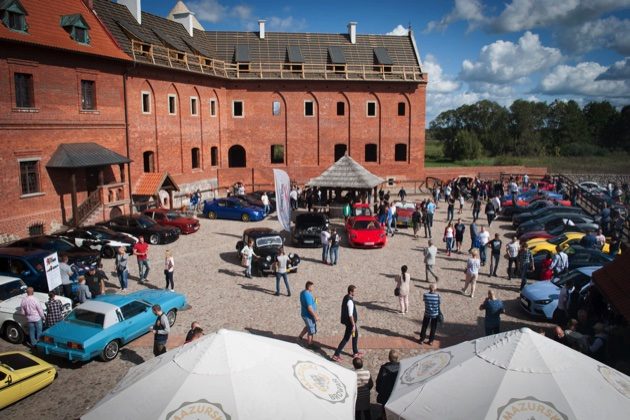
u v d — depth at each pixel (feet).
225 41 148.25
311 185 101.91
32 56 78.74
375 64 149.79
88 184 93.04
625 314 35.17
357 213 94.68
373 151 151.84
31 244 66.90
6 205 75.72
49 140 82.94
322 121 144.97
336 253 71.05
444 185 146.82
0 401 34.40
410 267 70.18
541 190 123.54
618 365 34.17
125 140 101.65
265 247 68.74
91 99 92.79
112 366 41.34
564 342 38.09
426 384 22.70
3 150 74.84
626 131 326.65
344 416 21.68
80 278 50.44
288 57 145.79
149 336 47.09
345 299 41.22
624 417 19.67
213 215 107.04
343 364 41.01
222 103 140.05
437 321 44.65
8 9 75.31
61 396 36.70
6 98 74.84
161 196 110.52
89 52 88.43
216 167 139.54
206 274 66.69
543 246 70.54
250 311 53.11
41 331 44.65
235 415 20.13
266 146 144.56
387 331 47.80
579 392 20.49
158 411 20.34
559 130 333.62
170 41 123.13
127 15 118.42
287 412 20.83
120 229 84.48
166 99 116.37
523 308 52.44
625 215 90.43
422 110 148.56
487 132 332.60
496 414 19.99
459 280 64.08
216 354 22.45
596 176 184.65
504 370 21.67
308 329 43.29
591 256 61.62
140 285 61.93
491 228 97.66
